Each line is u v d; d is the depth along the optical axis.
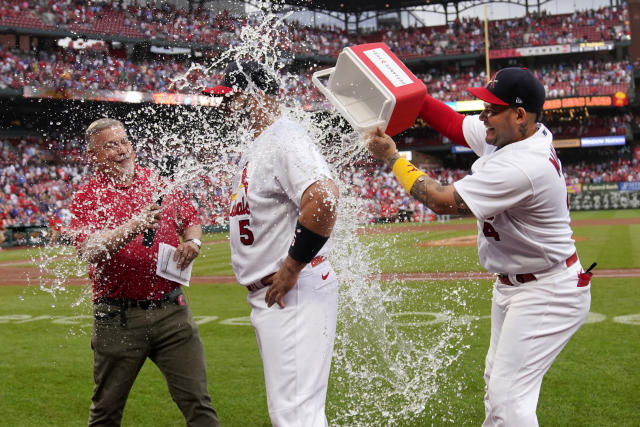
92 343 2.90
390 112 2.49
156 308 2.88
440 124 3.25
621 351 5.19
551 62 39.91
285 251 2.33
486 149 3.07
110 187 2.88
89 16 27.39
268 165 2.29
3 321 7.41
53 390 4.63
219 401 4.31
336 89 2.67
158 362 2.97
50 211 23.50
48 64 26.17
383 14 41.06
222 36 26.89
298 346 2.29
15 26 26.19
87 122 26.36
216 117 2.56
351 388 4.32
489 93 2.59
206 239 20.38
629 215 28.39
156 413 4.12
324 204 2.13
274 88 2.43
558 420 3.76
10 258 16.73
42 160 25.56
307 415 2.27
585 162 40.16
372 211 27.92
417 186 2.58
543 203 2.54
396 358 4.80
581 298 2.68
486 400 2.86
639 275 9.45
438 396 4.23
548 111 38.34
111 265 2.80
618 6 39.34
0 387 4.71
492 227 2.67
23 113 26.41
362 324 4.53
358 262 2.95
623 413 3.83
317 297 2.35
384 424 3.75
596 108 37.62
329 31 38.34
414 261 11.82
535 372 2.63
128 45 27.92
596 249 13.53
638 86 40.34
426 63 40.06
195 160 2.76
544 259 2.64
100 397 2.92
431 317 6.66
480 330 6.04
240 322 7.09
